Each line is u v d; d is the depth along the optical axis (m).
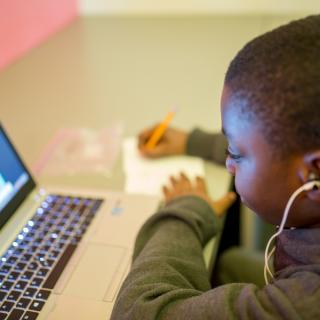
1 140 0.74
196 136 0.91
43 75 1.27
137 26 1.52
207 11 1.54
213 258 0.71
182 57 1.30
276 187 0.44
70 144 0.97
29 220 0.73
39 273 0.63
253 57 0.42
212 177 0.85
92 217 0.73
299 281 0.43
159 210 0.73
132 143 0.96
